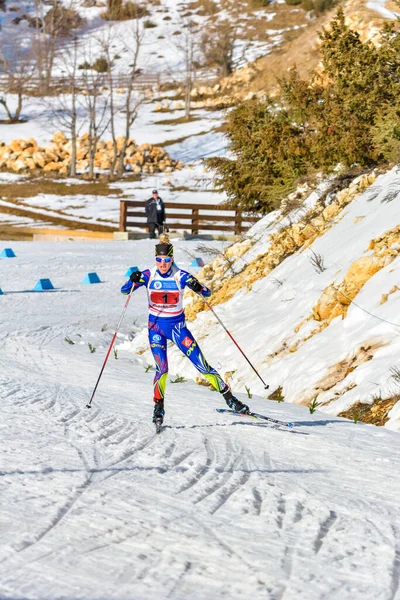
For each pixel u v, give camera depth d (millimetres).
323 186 24422
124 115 101375
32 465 9305
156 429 11625
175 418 12828
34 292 29953
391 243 17156
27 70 117062
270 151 30766
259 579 6258
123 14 137875
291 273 20156
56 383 15742
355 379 13945
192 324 20781
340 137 25656
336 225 21062
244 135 32844
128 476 9133
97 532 7180
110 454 10141
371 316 15312
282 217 24734
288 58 97438
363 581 6336
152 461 9898
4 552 6551
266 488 8930
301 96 29438
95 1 142875
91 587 5938
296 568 6539
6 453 9805
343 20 28156
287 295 18969
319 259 19219
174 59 120812
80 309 26844
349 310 15938
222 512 7988
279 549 6980
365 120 25391
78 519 7504
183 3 140125
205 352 18359
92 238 55812
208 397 15078
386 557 6895
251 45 118875
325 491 8953
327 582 6277
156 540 7043
